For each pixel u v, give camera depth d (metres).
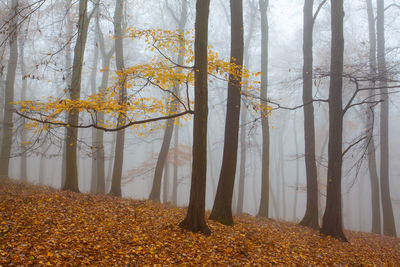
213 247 7.48
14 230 6.75
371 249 10.51
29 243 6.22
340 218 11.07
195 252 7.06
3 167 16.36
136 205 11.04
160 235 7.75
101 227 7.79
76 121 12.18
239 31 10.70
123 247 6.79
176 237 7.75
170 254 6.79
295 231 11.42
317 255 8.40
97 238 7.03
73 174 12.84
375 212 18.78
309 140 14.33
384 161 18.31
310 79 14.69
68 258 5.87
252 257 7.32
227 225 9.68
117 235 7.41
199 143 8.39
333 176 11.20
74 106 8.77
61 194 11.01
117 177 15.79
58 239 6.63
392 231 17.61
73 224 7.67
